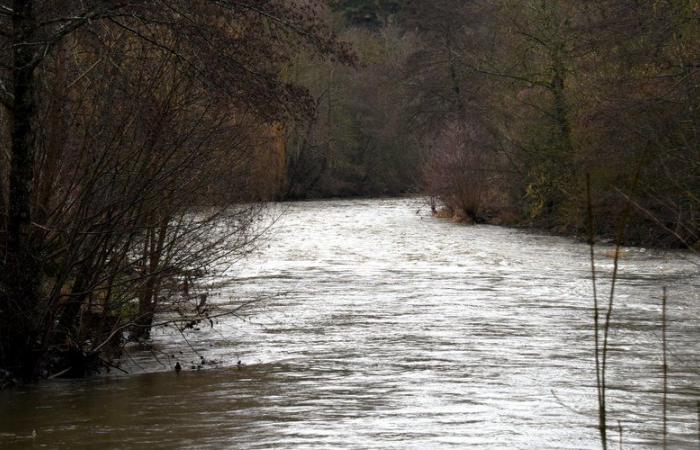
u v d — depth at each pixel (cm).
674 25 2789
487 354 1465
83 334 1354
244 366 1405
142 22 1306
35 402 1159
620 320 1784
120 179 1329
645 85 2830
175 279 1484
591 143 3275
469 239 3828
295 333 1691
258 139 1603
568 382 1255
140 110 1304
